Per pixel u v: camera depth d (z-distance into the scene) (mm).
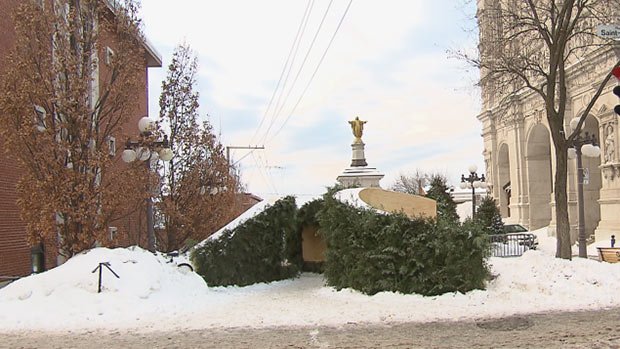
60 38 13602
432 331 9031
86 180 13492
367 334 8914
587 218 33656
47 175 13156
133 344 8492
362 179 31156
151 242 16234
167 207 19422
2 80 14359
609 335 8266
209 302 12367
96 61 14141
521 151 42094
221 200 21719
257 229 16250
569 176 34156
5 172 17312
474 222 12930
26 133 12930
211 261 15328
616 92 8109
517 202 42562
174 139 20359
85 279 11680
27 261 18375
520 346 7777
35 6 13578
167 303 11633
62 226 13586
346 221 13758
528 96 39938
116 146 16234
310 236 18906
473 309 10797
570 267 12703
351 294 13039
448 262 12242
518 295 11703
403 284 12586
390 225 12812
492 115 48375
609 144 29109
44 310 10750
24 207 13430
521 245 25969
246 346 8234
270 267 16562
